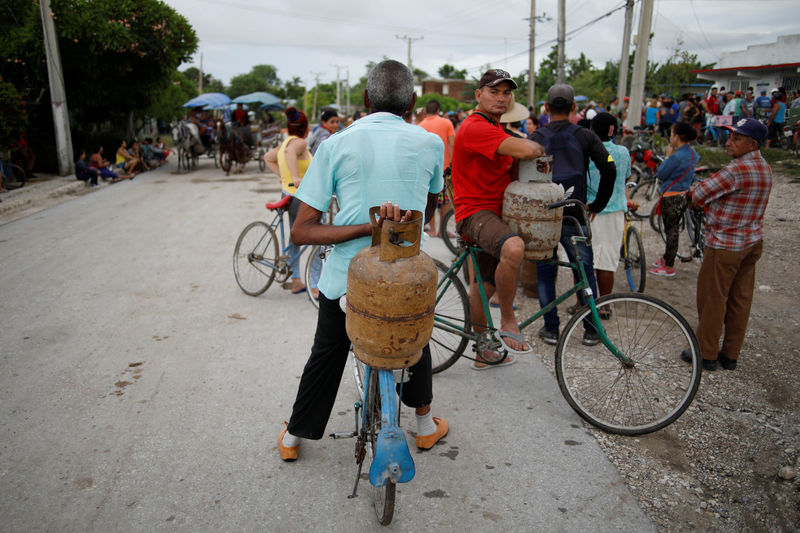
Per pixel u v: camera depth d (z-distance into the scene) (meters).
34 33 14.91
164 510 2.60
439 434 3.12
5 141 12.23
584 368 3.89
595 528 2.51
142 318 4.94
